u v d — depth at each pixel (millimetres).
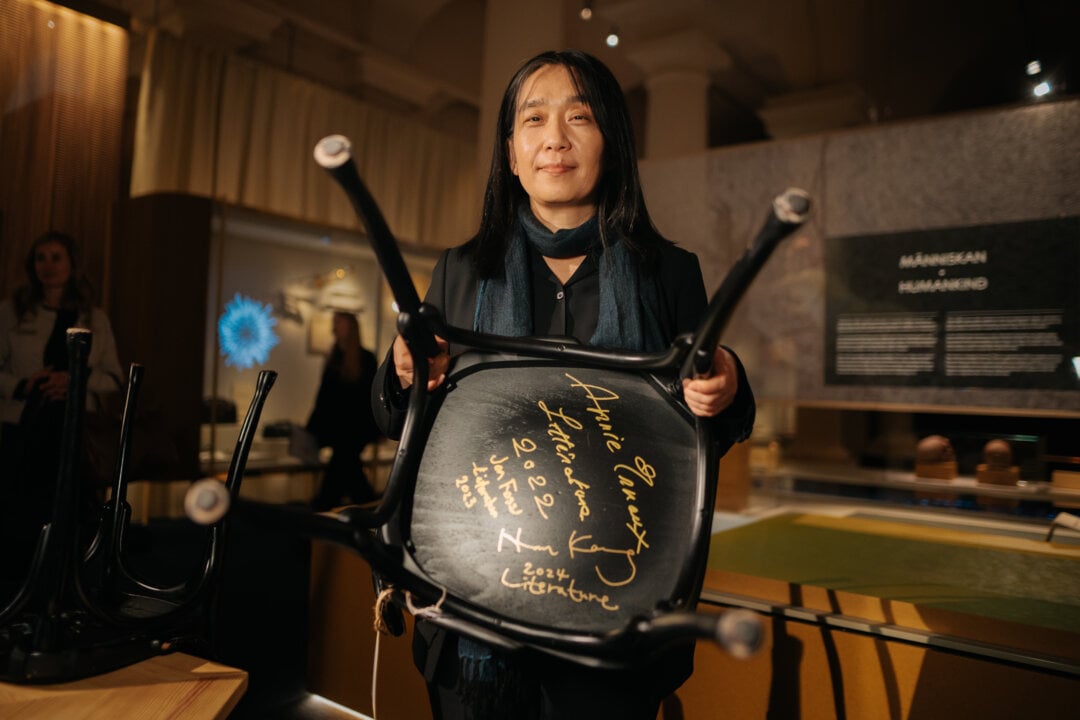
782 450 6148
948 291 2793
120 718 759
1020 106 2682
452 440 870
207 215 4340
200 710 784
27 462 3098
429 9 6145
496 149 1057
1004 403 2695
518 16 4008
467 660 841
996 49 6086
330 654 2119
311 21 5684
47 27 4000
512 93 1033
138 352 4203
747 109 7645
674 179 3375
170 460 4102
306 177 5984
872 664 1321
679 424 865
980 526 2105
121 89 4297
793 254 3088
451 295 1053
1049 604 1340
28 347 3279
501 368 924
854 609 1375
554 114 979
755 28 5984
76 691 816
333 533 698
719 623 517
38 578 839
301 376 4906
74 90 4109
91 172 4191
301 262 4859
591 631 735
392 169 6594
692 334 770
